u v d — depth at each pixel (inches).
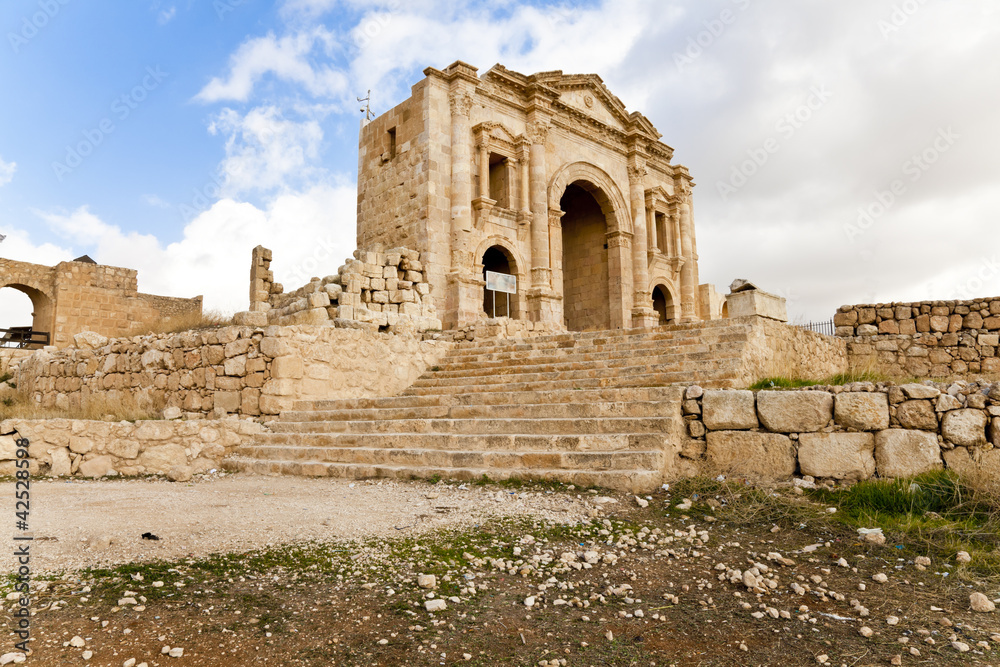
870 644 144.0
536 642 145.0
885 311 623.2
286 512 257.3
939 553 197.2
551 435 318.7
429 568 188.4
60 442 377.7
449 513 249.1
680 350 460.1
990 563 187.5
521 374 506.3
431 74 965.8
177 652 135.7
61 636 142.3
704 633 150.0
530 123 1072.2
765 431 281.3
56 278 1141.7
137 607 158.2
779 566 192.4
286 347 481.1
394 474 332.2
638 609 163.0
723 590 175.9
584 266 1300.4
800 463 270.7
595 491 268.8
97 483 350.9
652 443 289.0
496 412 385.1
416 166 966.4
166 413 494.0
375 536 219.6
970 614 159.6
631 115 1302.9
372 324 626.5
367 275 751.1
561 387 447.5
